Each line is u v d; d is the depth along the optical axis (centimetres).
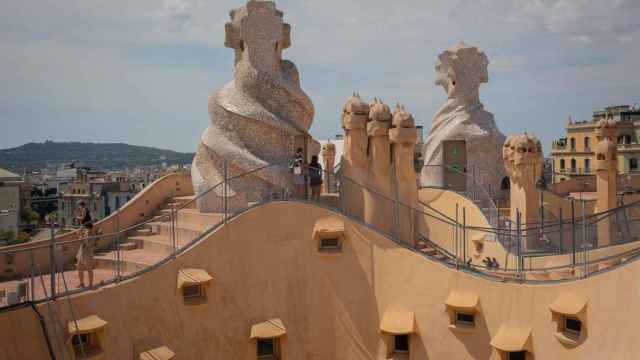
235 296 1834
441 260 1984
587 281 1524
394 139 2030
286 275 1909
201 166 2177
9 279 1906
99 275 1861
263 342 1902
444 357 1803
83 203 1705
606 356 1443
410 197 2053
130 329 1627
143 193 2398
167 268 1722
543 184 3020
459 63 3206
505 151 2297
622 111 6234
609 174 2173
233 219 1850
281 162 2138
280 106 2169
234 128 2134
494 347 1684
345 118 2036
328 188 2508
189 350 1741
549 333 1620
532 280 1695
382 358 1881
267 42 2189
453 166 3156
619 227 2106
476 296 1762
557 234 2242
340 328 1917
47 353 1461
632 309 1360
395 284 1886
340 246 1947
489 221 2330
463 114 3161
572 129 6519
